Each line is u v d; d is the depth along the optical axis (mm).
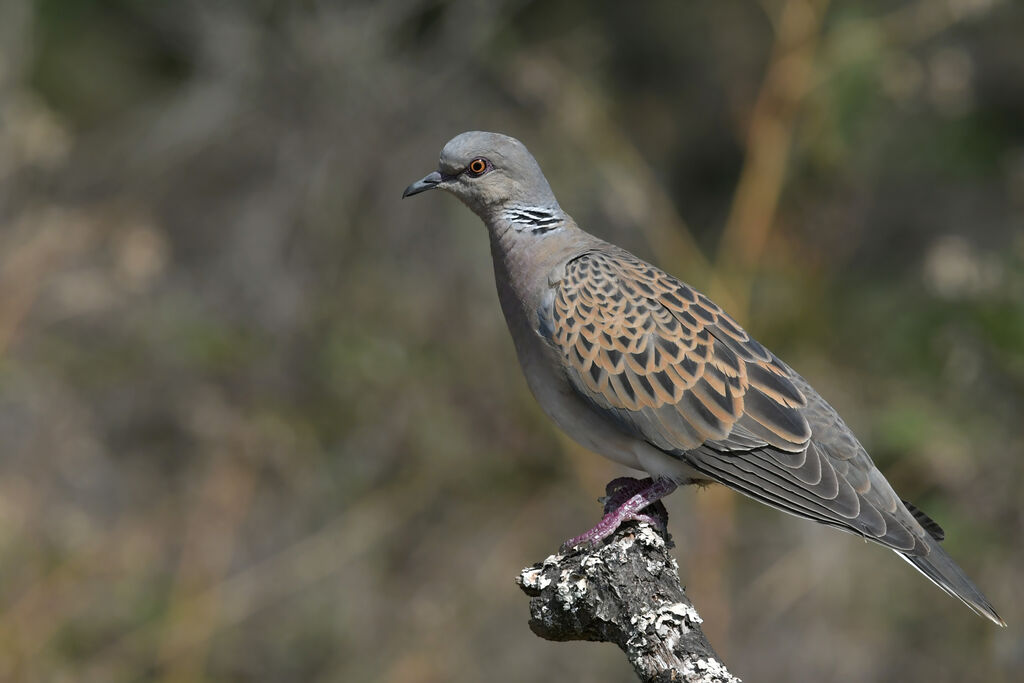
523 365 8852
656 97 19188
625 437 8516
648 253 15273
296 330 15875
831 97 13758
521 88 15812
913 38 14312
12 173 15906
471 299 15602
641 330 8383
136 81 20000
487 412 14742
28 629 13164
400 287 16078
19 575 13469
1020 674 12727
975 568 12938
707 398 8258
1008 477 13070
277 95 18609
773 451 8180
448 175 9047
